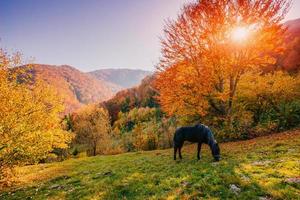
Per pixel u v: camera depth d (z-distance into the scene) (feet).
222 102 91.15
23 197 47.88
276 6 73.51
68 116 240.12
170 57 85.81
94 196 38.96
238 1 76.48
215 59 81.76
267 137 79.82
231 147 69.97
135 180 44.19
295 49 243.81
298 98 101.91
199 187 33.83
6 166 62.49
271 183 31.32
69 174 63.87
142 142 134.21
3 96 63.52
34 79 74.59
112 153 153.89
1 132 56.08
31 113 66.59
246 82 101.45
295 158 42.52
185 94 86.74
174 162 56.85
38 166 93.09
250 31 77.92
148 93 424.46
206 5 80.02
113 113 414.00
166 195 33.06
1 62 68.13
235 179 34.04
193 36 82.64
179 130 59.00
